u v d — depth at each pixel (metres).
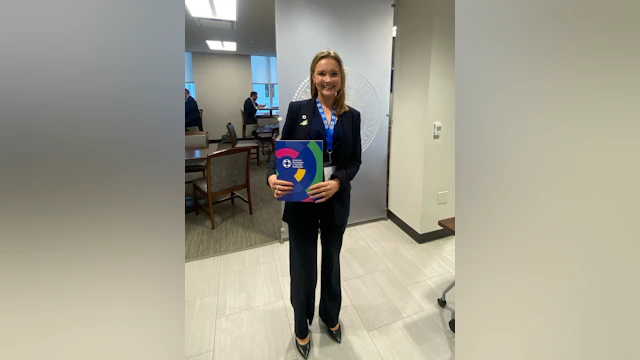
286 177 1.11
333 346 1.54
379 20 2.47
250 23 4.16
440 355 1.49
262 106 7.27
